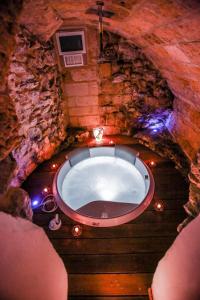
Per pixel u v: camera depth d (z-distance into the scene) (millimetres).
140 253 2670
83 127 4457
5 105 1867
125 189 3635
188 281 1397
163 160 3795
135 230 2885
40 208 3189
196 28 1396
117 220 2953
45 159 3908
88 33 3453
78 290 2391
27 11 2039
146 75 3797
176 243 1760
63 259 2656
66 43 3500
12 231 1594
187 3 1172
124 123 4395
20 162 3262
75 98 4148
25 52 2869
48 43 3359
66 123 4363
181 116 3383
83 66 3783
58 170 3576
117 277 2480
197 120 2869
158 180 3480
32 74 3111
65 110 4230
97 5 1906
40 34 2971
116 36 3514
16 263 1428
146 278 2455
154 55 2904
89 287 2412
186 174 3412
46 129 3736
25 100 3074
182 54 1968
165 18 1529
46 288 1562
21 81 2926
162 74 3385
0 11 1397
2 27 1481
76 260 2645
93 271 2541
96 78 3918
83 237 2852
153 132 4121
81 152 3930
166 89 3762
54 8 2211
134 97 4082
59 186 3479
